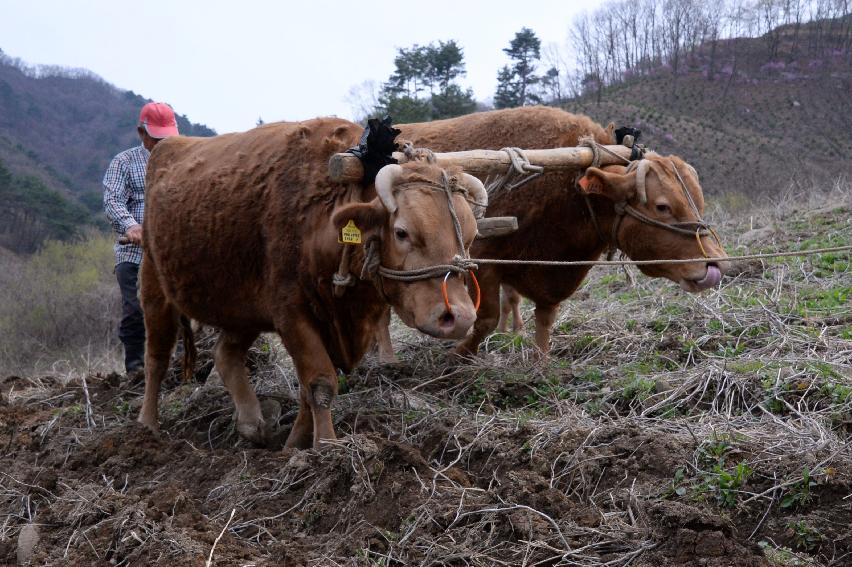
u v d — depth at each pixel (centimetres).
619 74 5591
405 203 459
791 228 1142
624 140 685
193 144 663
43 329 2148
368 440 483
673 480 433
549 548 384
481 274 680
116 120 8488
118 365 1220
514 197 670
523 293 716
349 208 466
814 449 439
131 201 823
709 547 367
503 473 485
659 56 5675
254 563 402
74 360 1594
